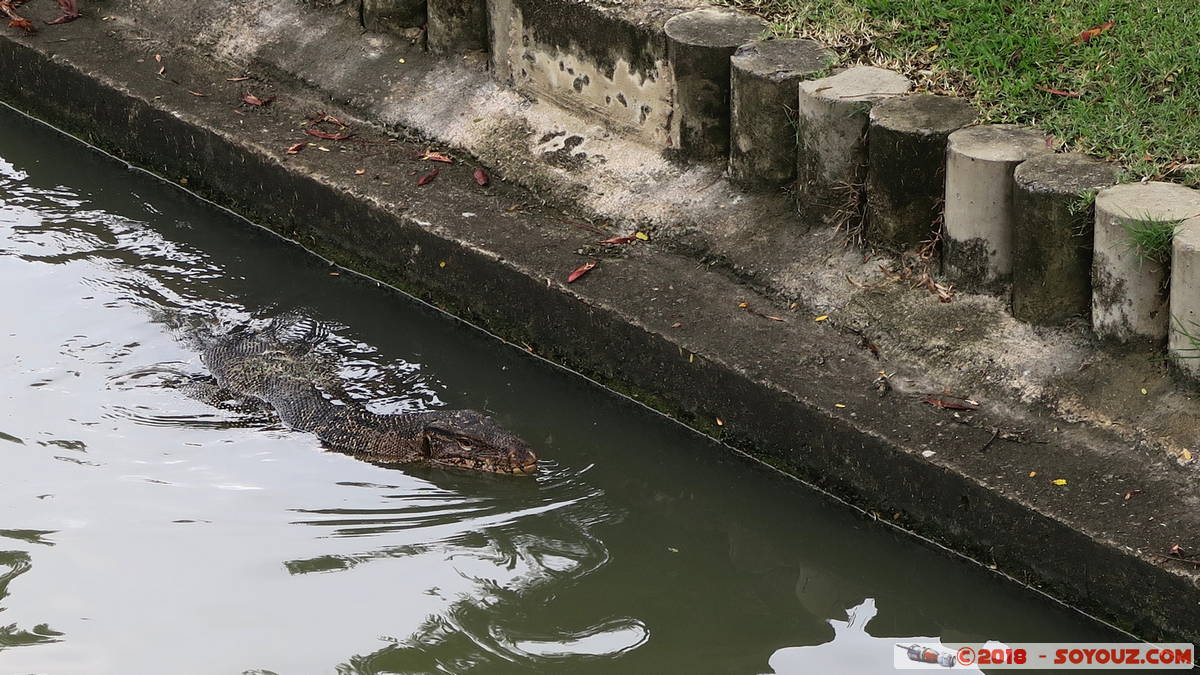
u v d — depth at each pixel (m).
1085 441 6.52
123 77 10.08
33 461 7.29
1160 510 6.07
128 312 8.62
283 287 8.98
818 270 7.75
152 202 9.80
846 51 8.16
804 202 7.95
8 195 9.83
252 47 10.22
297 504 7.09
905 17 8.32
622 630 6.27
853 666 6.07
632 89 8.69
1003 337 7.09
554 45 9.01
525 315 8.16
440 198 8.77
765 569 6.75
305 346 8.41
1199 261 6.27
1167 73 7.53
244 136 9.40
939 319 7.28
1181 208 6.58
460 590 6.49
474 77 9.55
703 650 6.16
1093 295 6.82
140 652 6.02
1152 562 5.82
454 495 7.22
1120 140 7.18
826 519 7.02
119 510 6.96
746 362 7.24
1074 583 6.16
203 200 9.78
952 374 7.04
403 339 8.53
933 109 7.54
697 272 8.00
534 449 7.58
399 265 8.77
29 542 6.70
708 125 8.39
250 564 6.61
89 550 6.66
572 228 8.47
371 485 7.29
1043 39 7.93
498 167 9.02
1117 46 7.79
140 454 7.41
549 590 6.52
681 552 6.85
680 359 7.44
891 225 7.57
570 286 7.89
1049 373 6.85
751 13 8.59
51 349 8.23
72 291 8.79
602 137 8.91
